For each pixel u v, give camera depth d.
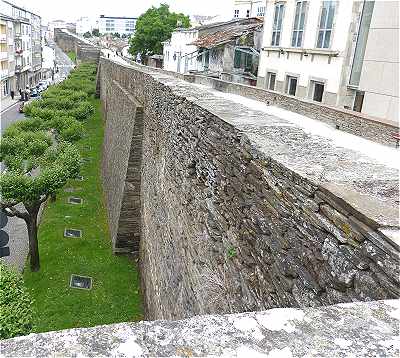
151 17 44.78
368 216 2.58
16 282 6.59
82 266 12.22
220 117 5.32
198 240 6.18
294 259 3.33
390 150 6.82
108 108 25.67
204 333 1.86
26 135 16.45
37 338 1.78
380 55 11.38
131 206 12.92
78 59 73.19
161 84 9.77
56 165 12.55
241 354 1.75
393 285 2.31
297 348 1.80
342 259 2.75
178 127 7.67
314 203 3.11
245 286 4.31
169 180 8.57
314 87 14.98
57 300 10.59
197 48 27.41
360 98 13.00
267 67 17.92
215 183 5.45
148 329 1.87
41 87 53.69
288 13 16.22
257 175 4.10
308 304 3.08
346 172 3.44
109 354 1.71
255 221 4.10
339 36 13.39
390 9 11.01
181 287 7.10
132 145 12.93
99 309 10.35
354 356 1.76
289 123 5.22
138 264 12.48
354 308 2.11
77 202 16.97
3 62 47.28
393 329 1.95
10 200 11.65
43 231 14.34
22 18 57.81
